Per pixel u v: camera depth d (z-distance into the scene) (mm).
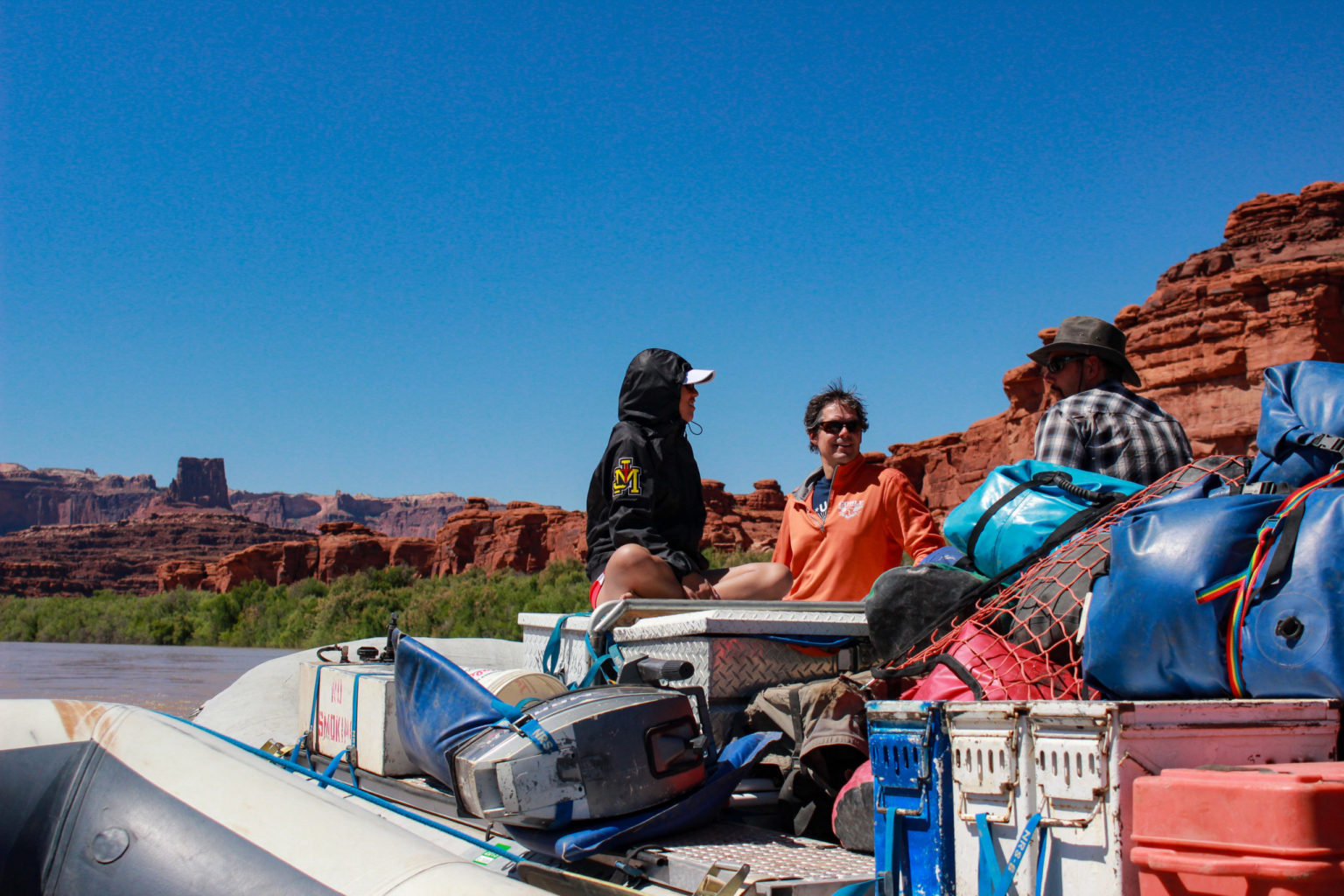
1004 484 2773
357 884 1476
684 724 2570
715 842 2422
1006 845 1615
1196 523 1866
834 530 4711
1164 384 68062
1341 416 2053
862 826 2326
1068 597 2258
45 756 1840
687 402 4297
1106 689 2002
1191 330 67250
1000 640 2314
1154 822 1415
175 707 9477
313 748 3959
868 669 3109
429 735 2768
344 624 52938
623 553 4031
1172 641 1844
